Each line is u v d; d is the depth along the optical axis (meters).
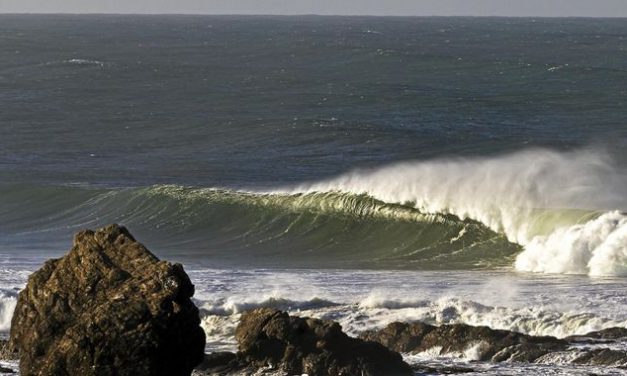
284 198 89.69
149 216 93.81
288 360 33.47
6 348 37.97
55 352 24.56
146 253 25.52
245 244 84.69
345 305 49.97
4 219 96.69
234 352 39.03
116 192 97.25
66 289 25.34
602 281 60.03
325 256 78.19
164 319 24.11
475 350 38.66
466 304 47.47
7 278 60.81
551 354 37.84
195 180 117.19
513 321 45.38
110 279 25.14
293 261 74.81
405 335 40.84
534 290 56.06
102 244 25.88
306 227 86.38
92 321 24.17
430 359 38.06
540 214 77.12
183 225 90.88
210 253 80.44
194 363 25.08
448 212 81.19
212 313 49.53
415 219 82.44
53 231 91.62
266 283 58.28
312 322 34.06
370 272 66.12
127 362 24.11
